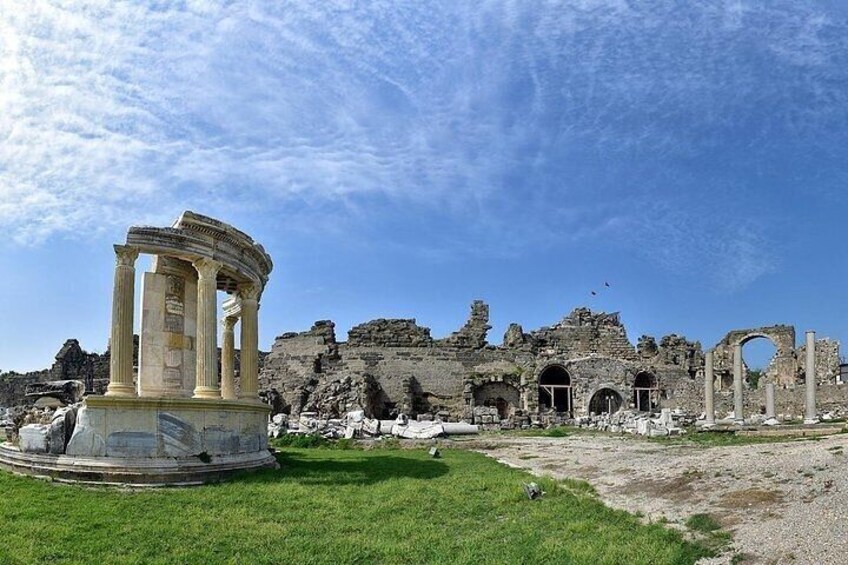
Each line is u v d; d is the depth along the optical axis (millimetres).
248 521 14828
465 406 58094
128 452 18594
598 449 30969
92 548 12516
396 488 19219
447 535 14820
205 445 19812
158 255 21172
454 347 62281
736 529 13930
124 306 19609
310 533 14359
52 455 18766
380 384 59781
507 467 25156
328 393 53781
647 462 23672
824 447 20828
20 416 22391
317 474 21188
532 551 13500
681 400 64375
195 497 16734
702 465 20047
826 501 14492
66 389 40656
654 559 12625
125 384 19312
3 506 14836
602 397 63188
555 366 62312
